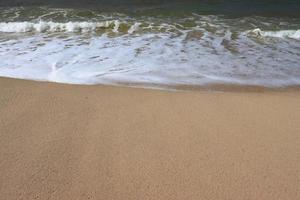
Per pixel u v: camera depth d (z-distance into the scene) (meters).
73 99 4.36
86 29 9.15
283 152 3.24
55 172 2.84
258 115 4.04
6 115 3.82
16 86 4.80
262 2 14.31
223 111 4.12
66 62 6.37
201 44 7.86
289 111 4.18
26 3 13.34
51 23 9.35
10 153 3.09
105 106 4.16
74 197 2.56
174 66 6.33
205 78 5.83
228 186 2.73
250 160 3.09
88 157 3.07
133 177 2.81
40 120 3.73
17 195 2.56
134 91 4.79
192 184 2.74
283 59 7.00
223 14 11.80
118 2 13.59
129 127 3.64
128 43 7.76
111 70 6.02
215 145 3.32
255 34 8.92
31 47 7.33
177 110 4.11
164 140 3.39
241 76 5.98
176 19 10.66
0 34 8.58
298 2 14.41
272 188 2.73
